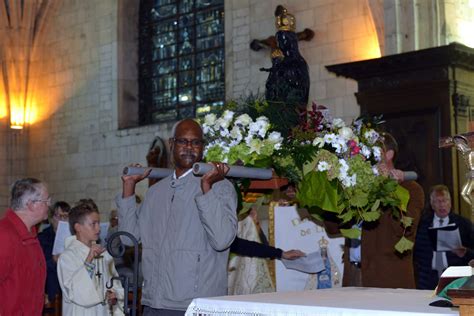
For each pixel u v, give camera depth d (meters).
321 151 4.65
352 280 5.80
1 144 20.14
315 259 6.14
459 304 2.62
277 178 4.75
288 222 6.18
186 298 4.34
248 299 3.43
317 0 14.28
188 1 17.73
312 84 14.28
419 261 6.54
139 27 18.77
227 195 4.35
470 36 12.24
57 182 19.75
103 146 18.70
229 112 4.98
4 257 4.64
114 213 11.24
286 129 4.93
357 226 5.11
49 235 8.31
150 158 16.83
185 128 4.57
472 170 2.99
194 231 4.41
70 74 19.59
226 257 4.52
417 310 2.89
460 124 11.20
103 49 18.86
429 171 11.28
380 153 4.89
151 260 4.52
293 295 3.65
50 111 20.03
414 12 12.12
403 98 11.62
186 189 4.48
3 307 4.66
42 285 4.96
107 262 6.03
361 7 13.58
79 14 19.45
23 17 20.06
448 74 11.16
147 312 4.48
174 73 17.94
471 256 6.33
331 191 4.57
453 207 11.00
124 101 18.48
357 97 12.15
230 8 15.92
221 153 4.85
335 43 13.95
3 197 20.08
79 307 5.78
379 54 13.29
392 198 4.75
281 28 5.89
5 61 20.08
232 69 15.75
